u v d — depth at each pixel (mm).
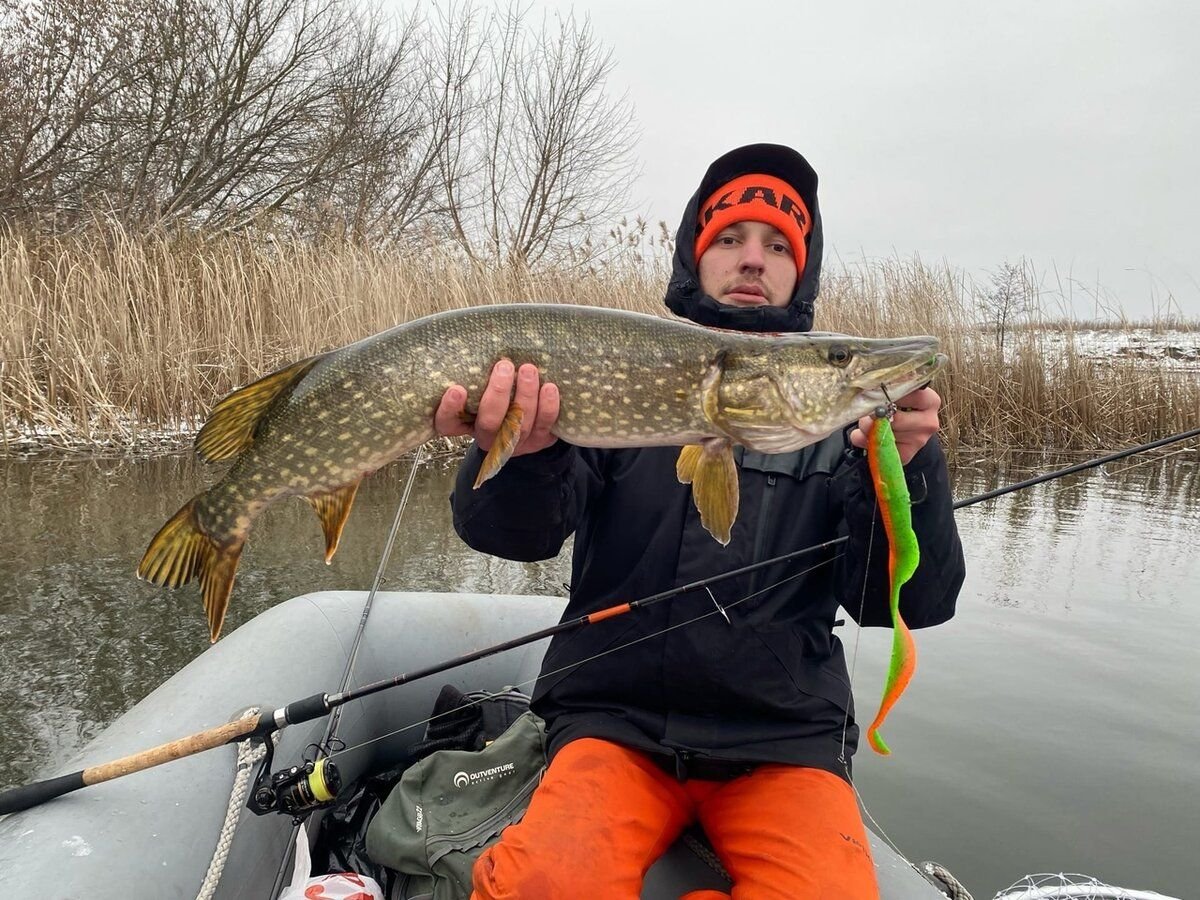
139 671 3486
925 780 2932
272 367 7902
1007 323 9750
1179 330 10492
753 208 2486
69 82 13797
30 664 3518
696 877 1975
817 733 1979
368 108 17266
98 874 1640
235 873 1942
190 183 15070
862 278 10102
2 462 6660
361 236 13883
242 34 15391
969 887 2391
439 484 6992
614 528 2172
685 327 2084
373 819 2209
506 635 3215
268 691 2412
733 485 2029
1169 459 9391
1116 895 2096
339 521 2023
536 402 1918
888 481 1760
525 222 18875
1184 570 5340
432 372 1918
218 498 2062
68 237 9250
